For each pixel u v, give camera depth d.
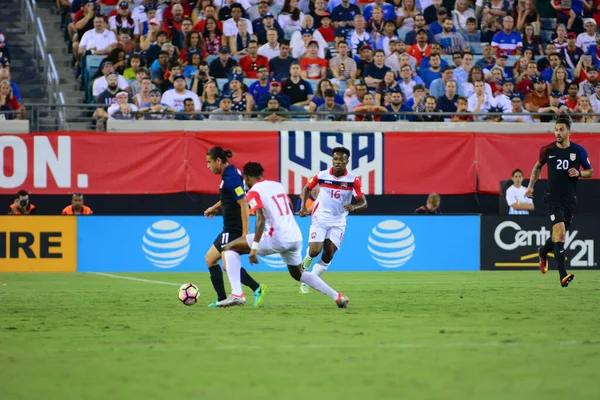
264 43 78.94
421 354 21.50
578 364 19.98
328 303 36.78
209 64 76.81
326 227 42.25
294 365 19.92
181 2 78.44
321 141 69.56
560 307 34.62
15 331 26.83
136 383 17.84
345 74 76.81
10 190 67.25
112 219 62.69
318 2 81.38
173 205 69.38
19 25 82.44
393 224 64.44
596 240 65.56
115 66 73.12
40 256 62.16
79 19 77.81
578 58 82.81
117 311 33.44
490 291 43.75
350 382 17.84
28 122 68.25
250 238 33.34
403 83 75.88
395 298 39.31
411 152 70.50
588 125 73.62
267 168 69.06
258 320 29.56
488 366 19.73
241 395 16.53
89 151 67.88
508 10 84.31
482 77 76.50
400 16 82.62
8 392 16.97
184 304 35.97
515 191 67.38
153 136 68.31
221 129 70.31
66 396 16.56
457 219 64.88
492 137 71.12
